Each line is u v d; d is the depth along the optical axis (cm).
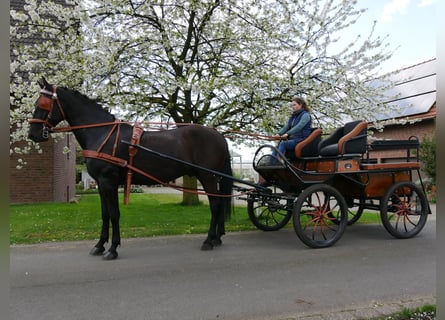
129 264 456
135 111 852
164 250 525
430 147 1229
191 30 878
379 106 903
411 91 1653
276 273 420
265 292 359
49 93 477
